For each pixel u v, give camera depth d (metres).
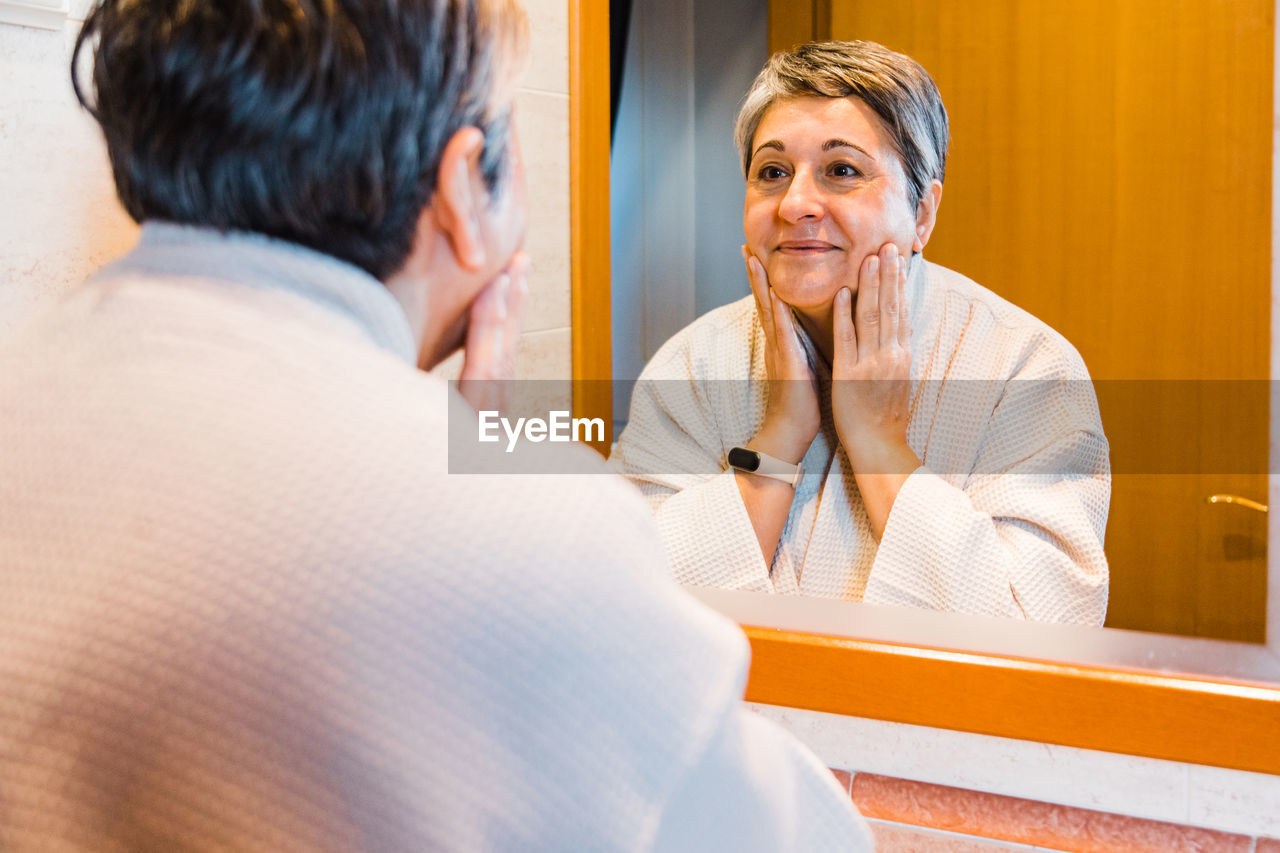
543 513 0.27
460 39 0.31
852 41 0.79
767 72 0.78
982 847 0.67
